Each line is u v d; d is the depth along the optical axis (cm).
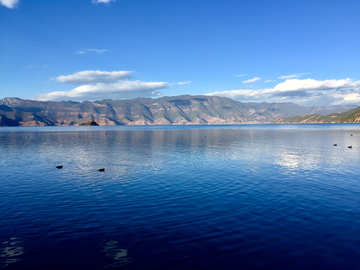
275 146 5538
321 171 2703
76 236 1162
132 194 1850
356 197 1745
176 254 1005
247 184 2142
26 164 3278
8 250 1041
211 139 8106
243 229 1230
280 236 1155
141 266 928
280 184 2138
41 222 1330
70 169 2895
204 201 1670
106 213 1457
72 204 1627
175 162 3369
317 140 7225
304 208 1523
